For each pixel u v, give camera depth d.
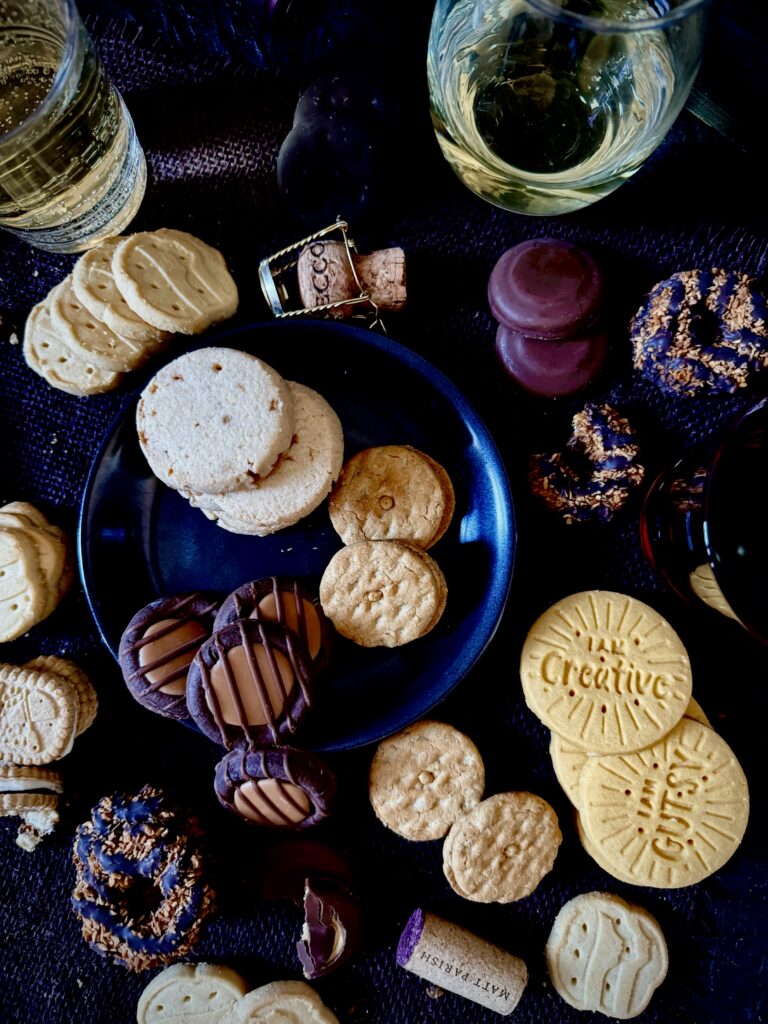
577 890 0.31
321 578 0.30
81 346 0.30
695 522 0.27
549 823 0.30
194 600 0.30
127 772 0.32
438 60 0.26
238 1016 0.30
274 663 0.28
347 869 0.31
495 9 0.25
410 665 0.30
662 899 0.31
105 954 0.30
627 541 0.31
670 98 0.25
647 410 0.32
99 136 0.27
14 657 0.32
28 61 0.28
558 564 0.31
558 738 0.30
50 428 0.32
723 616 0.29
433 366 0.29
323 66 0.31
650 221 0.32
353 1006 0.31
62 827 0.31
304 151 0.30
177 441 0.28
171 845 0.29
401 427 0.31
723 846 0.30
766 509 0.25
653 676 0.30
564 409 0.32
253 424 0.28
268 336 0.29
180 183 0.32
